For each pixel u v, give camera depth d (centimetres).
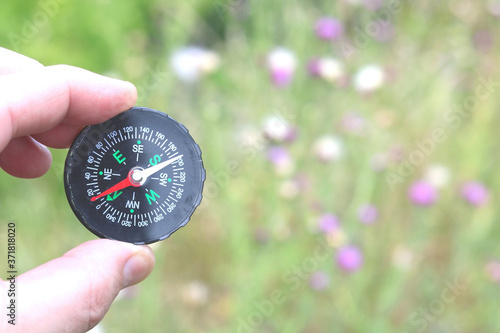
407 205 47
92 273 24
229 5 56
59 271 23
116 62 54
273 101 48
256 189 44
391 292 40
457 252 44
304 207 43
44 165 29
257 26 54
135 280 25
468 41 58
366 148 44
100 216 26
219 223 47
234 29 57
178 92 48
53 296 23
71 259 24
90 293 23
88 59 56
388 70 51
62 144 28
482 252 46
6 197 46
